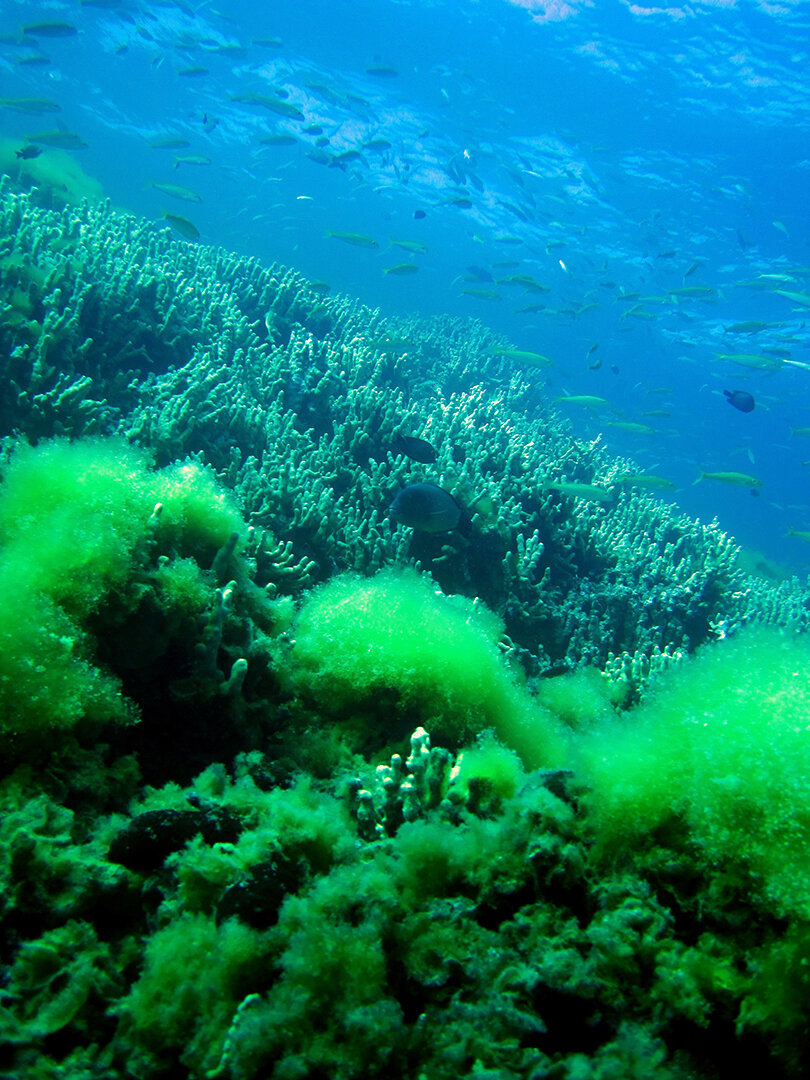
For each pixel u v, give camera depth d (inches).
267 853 65.0
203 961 56.3
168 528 100.7
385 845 73.9
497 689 105.6
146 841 66.6
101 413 187.0
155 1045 53.4
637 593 223.5
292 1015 51.4
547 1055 52.6
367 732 100.5
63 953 57.1
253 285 357.4
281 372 260.4
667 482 323.3
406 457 216.2
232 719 93.0
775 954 52.5
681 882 61.1
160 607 89.1
